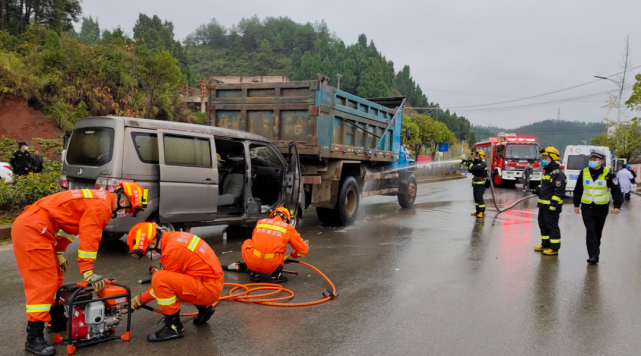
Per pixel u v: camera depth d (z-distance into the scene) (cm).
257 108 877
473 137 12538
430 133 3697
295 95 852
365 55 13825
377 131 1112
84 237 338
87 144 619
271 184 842
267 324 408
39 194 939
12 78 1816
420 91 15400
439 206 1377
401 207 1322
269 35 17525
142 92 2108
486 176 1143
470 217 1138
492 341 378
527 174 2130
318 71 11875
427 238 838
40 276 331
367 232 892
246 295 487
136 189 363
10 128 1742
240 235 831
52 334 375
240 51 16762
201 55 15350
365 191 1108
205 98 3441
